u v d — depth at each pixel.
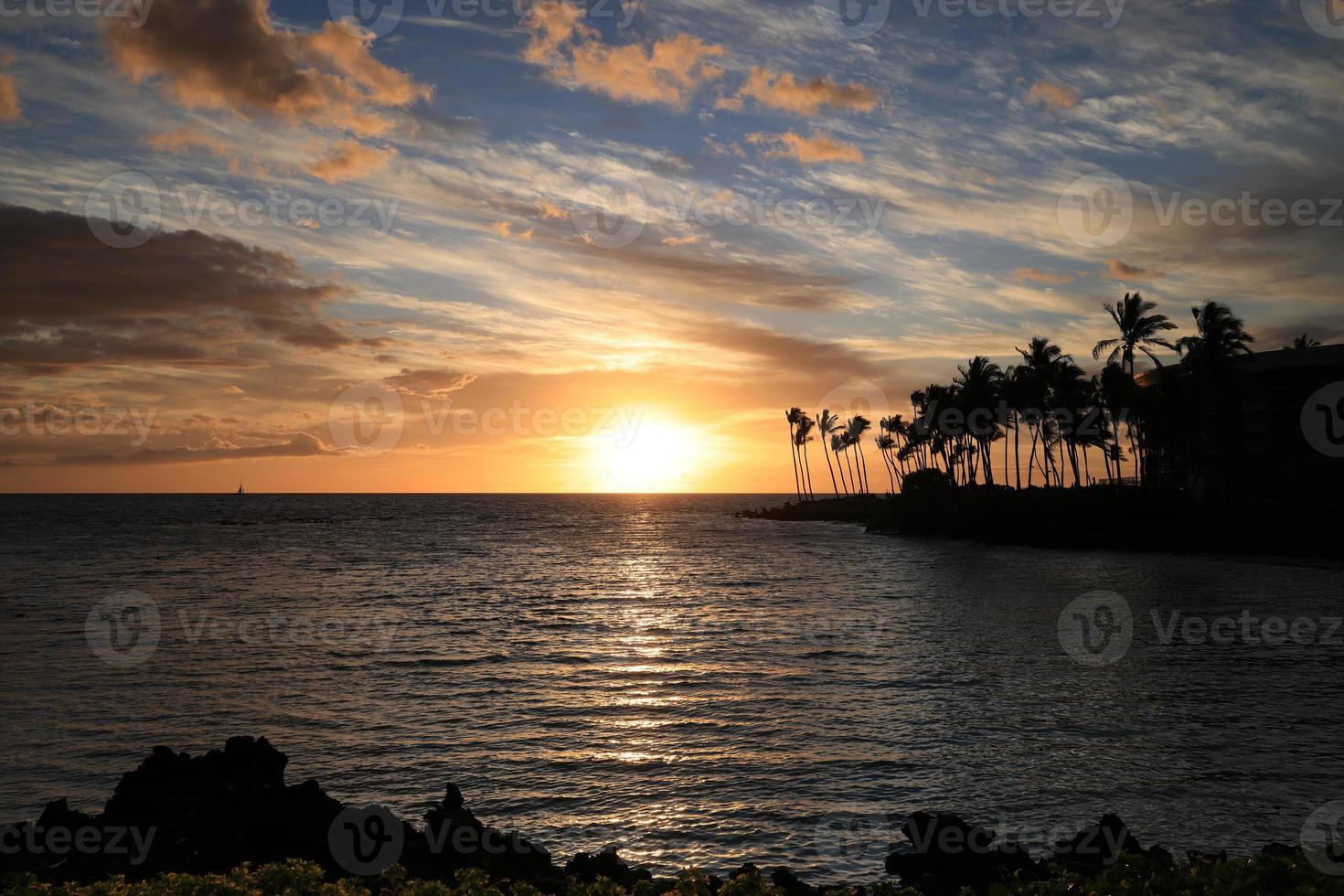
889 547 92.94
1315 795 15.88
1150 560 67.94
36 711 23.44
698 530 138.88
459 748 19.75
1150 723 20.94
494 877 11.08
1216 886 7.18
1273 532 69.06
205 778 13.45
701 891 8.41
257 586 58.31
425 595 53.03
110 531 127.88
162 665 30.41
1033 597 47.94
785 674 27.89
